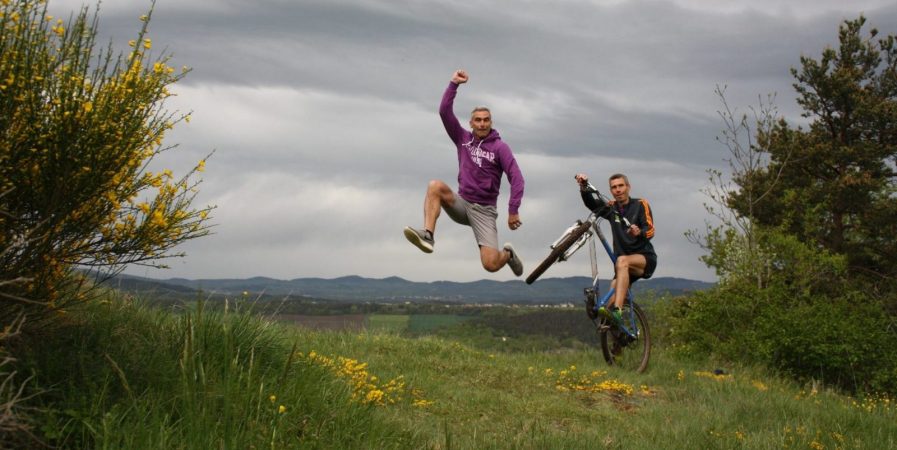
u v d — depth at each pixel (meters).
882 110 25.02
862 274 25.12
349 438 4.77
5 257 4.07
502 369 9.21
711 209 16.80
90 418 3.89
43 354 4.31
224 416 4.02
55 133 3.98
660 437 6.56
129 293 5.72
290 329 9.23
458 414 6.68
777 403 8.75
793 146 24.84
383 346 9.75
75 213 4.32
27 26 4.01
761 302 15.03
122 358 4.61
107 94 4.28
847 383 14.09
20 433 3.68
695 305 15.38
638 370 10.36
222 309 5.77
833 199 24.83
